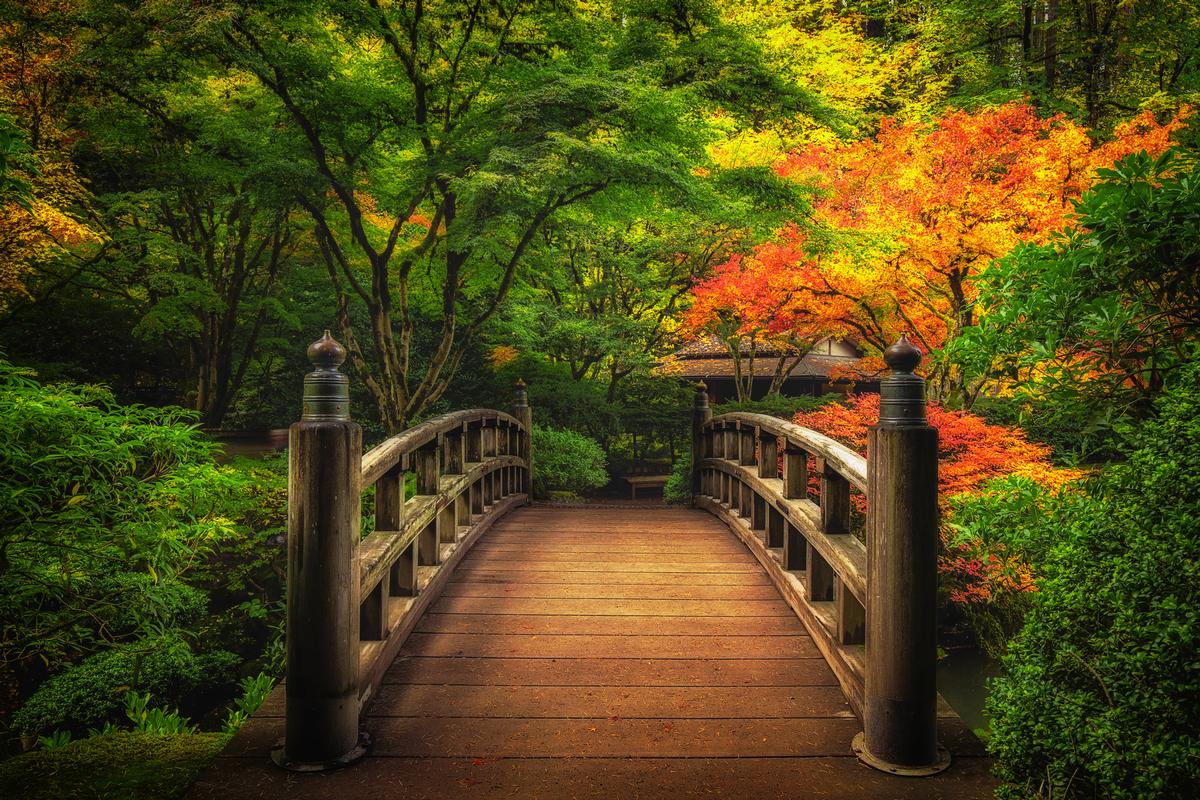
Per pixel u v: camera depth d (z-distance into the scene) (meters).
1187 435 2.01
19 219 9.16
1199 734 1.80
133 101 8.45
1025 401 3.31
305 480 2.58
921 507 2.54
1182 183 2.32
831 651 3.44
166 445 3.96
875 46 20.30
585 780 2.49
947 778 2.49
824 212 10.89
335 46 8.55
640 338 15.94
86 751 2.71
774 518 5.03
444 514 5.23
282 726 2.81
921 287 11.12
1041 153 9.39
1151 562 1.93
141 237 11.00
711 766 2.59
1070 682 2.12
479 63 9.09
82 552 3.88
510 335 14.66
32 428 3.50
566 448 12.80
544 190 8.09
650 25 8.71
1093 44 16.33
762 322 13.72
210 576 7.54
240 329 15.14
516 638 3.84
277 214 9.66
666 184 7.83
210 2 6.98
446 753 2.67
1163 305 2.66
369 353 14.84
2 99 9.29
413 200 9.16
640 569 5.16
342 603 2.61
